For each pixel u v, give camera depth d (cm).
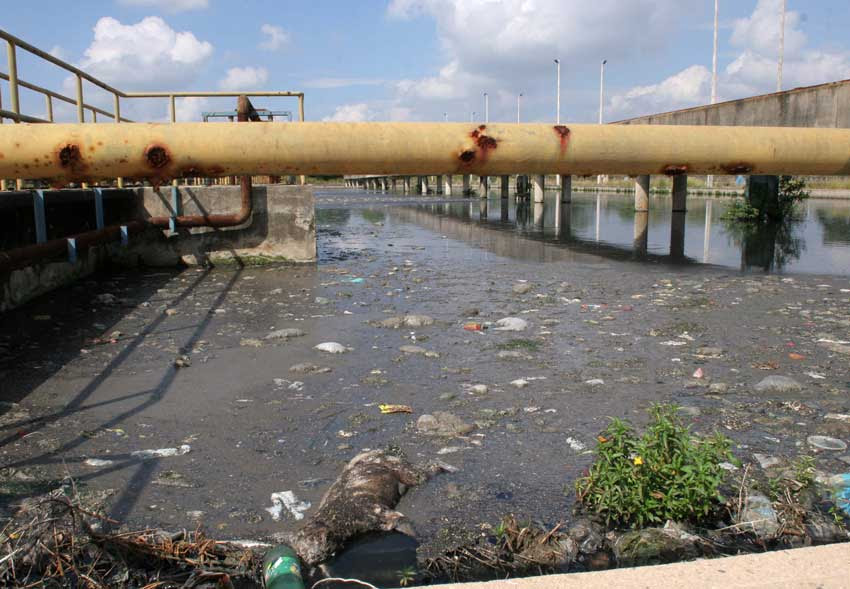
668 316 678
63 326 629
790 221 1961
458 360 520
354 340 582
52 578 231
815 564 192
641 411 404
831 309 706
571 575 192
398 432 374
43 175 212
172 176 216
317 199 4025
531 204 3238
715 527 272
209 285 866
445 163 220
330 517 265
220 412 407
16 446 354
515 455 342
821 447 348
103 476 319
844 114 1238
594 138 223
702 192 3934
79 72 863
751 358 520
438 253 1265
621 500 272
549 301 762
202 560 244
